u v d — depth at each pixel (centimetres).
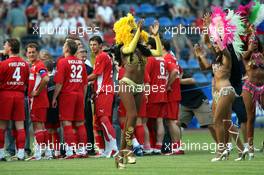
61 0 7062
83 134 4106
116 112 4347
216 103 3606
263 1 4053
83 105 4122
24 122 4291
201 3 7800
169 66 4291
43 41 6762
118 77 4088
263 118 6581
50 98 4206
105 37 6700
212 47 3662
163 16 7675
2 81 3994
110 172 3155
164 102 4272
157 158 3934
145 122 4256
